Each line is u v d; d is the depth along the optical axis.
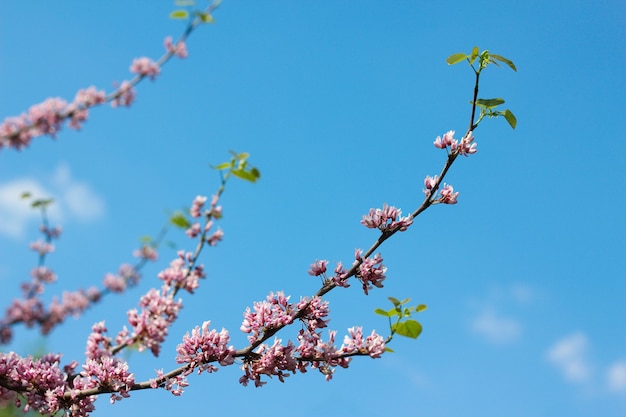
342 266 0.85
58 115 1.26
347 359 0.84
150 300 0.92
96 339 0.92
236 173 0.99
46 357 0.93
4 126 1.24
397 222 0.84
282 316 0.85
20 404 0.89
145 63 1.31
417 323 0.83
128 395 0.86
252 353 0.85
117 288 1.54
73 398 0.87
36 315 1.44
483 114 0.86
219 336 0.86
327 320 0.85
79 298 1.50
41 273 1.49
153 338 0.90
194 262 1.03
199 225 1.05
